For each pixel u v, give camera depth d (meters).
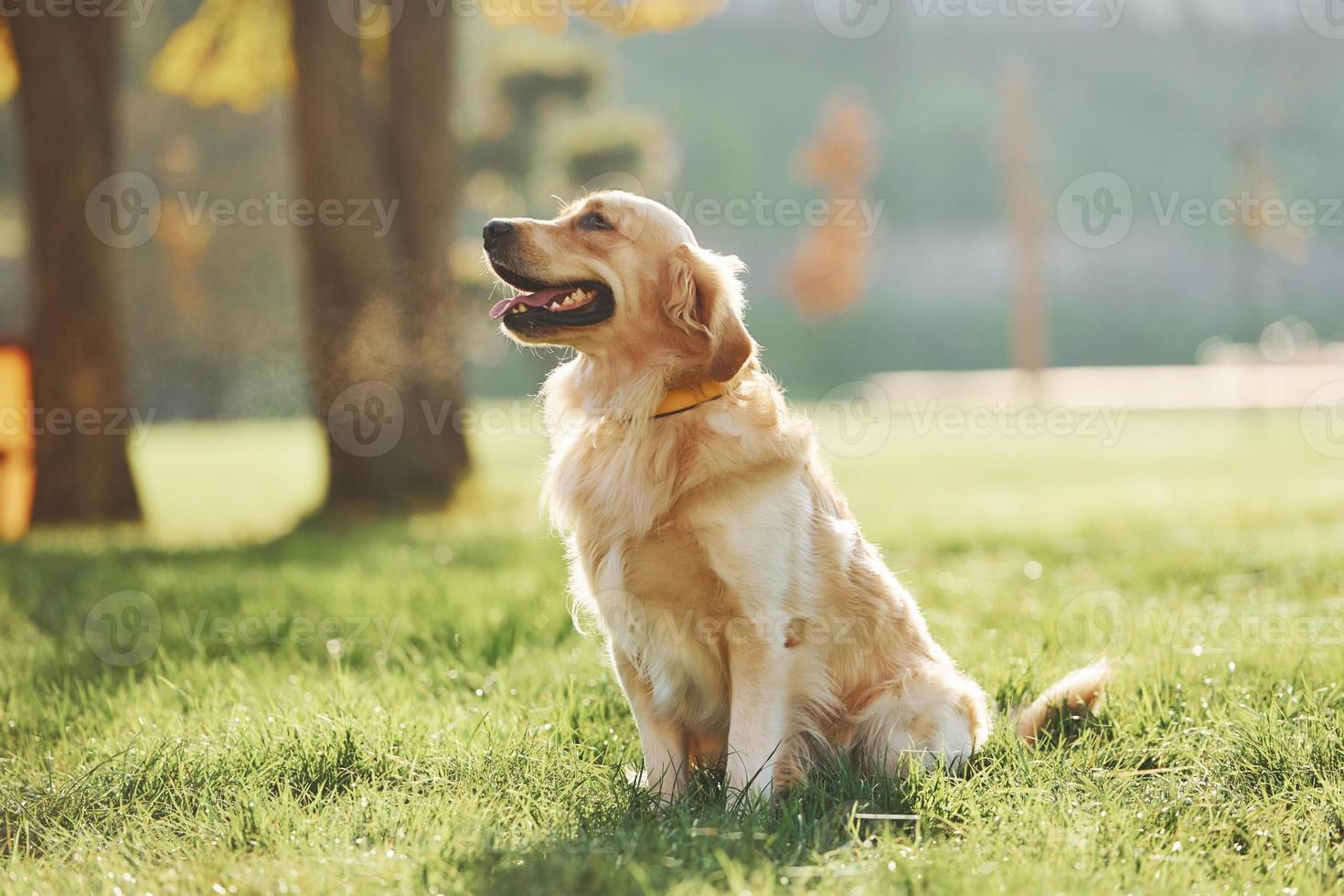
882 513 12.70
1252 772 3.99
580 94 33.00
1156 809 3.77
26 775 4.27
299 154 13.52
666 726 4.34
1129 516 11.40
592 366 4.53
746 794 3.87
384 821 3.63
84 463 13.09
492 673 5.46
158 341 40.94
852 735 4.38
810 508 4.26
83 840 3.64
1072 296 59.91
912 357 57.59
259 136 42.28
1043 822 3.53
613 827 3.66
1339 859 3.46
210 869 3.33
